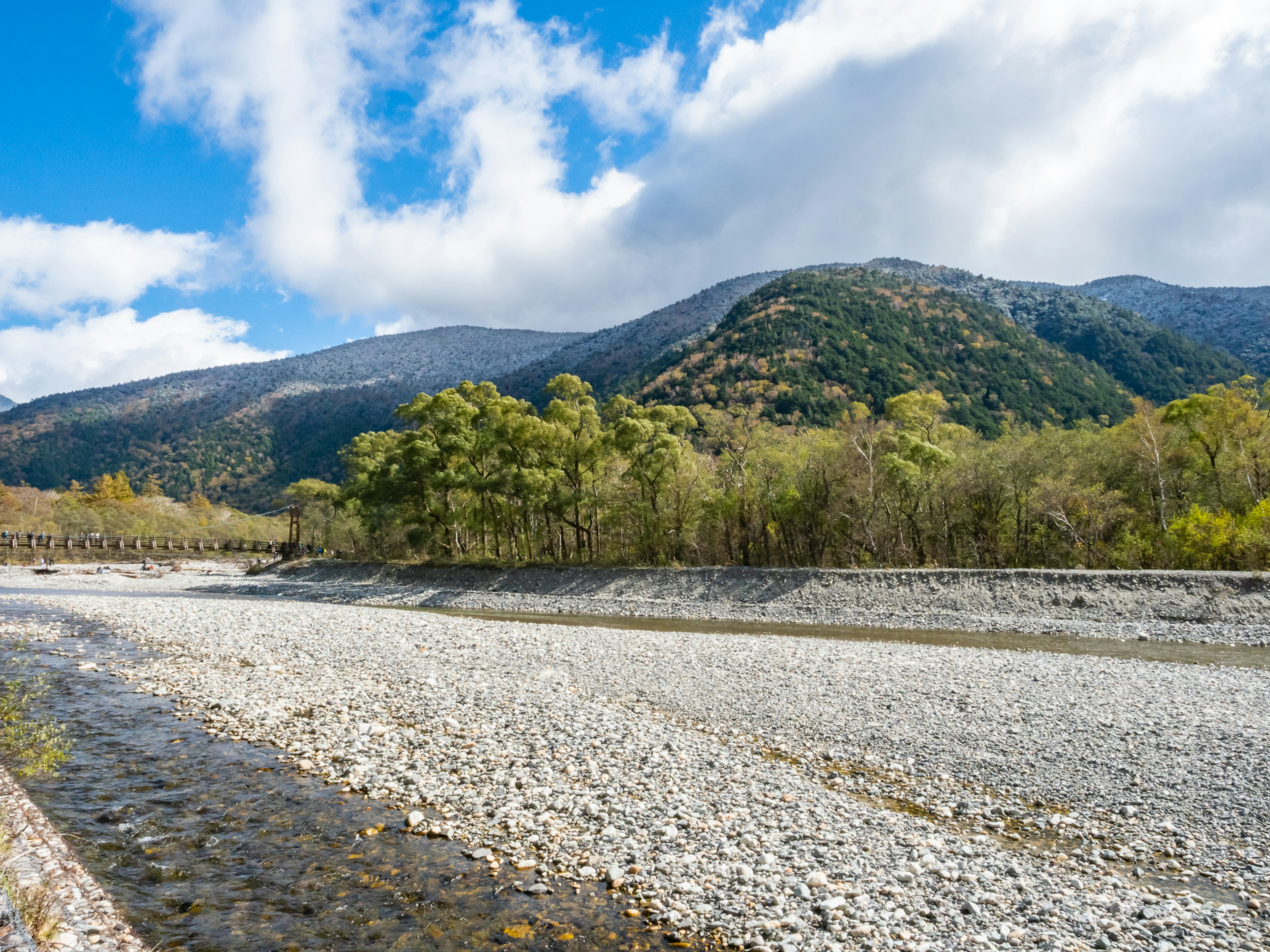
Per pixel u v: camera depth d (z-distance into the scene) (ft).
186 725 51.24
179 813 35.94
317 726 50.72
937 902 27.91
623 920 26.76
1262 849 32.71
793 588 135.03
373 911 27.07
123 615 113.09
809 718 54.24
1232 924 26.45
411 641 90.48
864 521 155.22
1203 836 34.22
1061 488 137.18
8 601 136.87
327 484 316.40
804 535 167.84
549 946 24.97
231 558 312.91
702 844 32.76
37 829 32.86
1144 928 26.13
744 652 82.74
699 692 62.59
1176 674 67.36
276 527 435.53
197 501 510.58
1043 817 36.78
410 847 32.55
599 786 39.52
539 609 150.10
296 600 181.57
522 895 28.40
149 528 363.97
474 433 199.72
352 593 180.65
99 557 284.82
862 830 34.63
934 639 100.53
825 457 157.79
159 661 75.05
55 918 24.12
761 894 28.30
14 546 261.65
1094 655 84.07
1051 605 110.63
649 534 169.17
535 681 65.87
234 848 32.27
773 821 35.24
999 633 104.17
